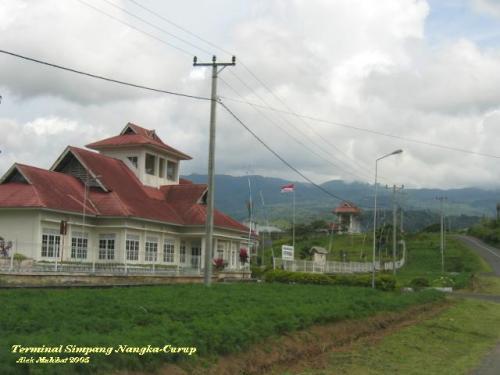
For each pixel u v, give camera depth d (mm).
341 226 138625
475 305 40500
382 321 26234
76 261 41125
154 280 42531
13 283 31031
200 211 53812
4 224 39719
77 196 44281
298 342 18359
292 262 61781
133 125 55219
